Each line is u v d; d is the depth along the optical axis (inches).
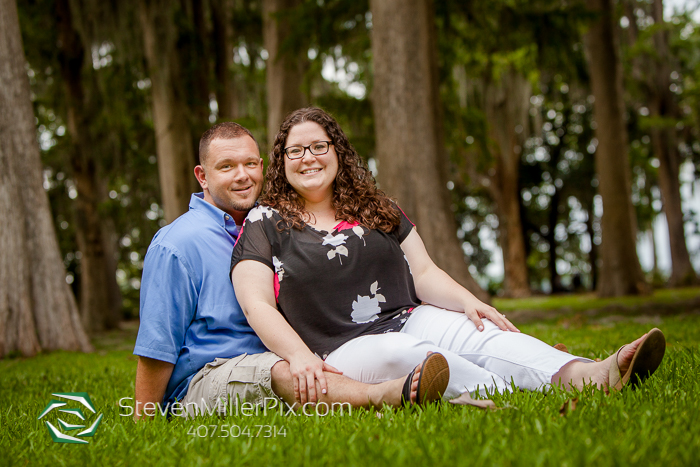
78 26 485.1
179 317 94.3
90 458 68.1
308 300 94.3
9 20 309.6
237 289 94.0
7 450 74.3
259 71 701.9
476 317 93.2
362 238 97.2
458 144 592.7
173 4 476.7
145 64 489.7
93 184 591.5
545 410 74.0
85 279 594.9
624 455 55.6
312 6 466.3
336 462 59.5
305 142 101.0
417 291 103.9
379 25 403.5
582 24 511.8
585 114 1019.9
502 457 56.9
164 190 484.7
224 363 92.9
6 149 302.8
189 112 488.1
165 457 66.4
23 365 247.8
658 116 929.5
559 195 1123.9
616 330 242.2
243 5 616.4
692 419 67.3
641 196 1160.8
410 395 79.1
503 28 513.7
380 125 401.1
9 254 297.1
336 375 86.6
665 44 936.3
